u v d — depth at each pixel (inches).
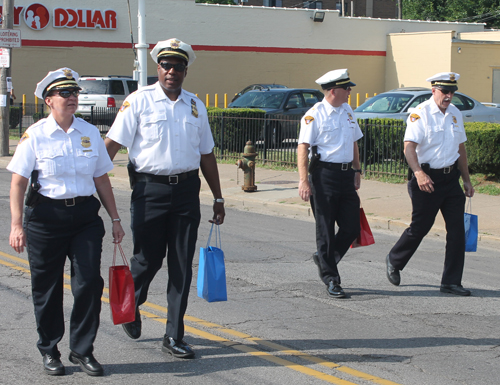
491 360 180.1
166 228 177.3
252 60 1405.0
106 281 254.1
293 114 719.7
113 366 171.2
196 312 219.3
